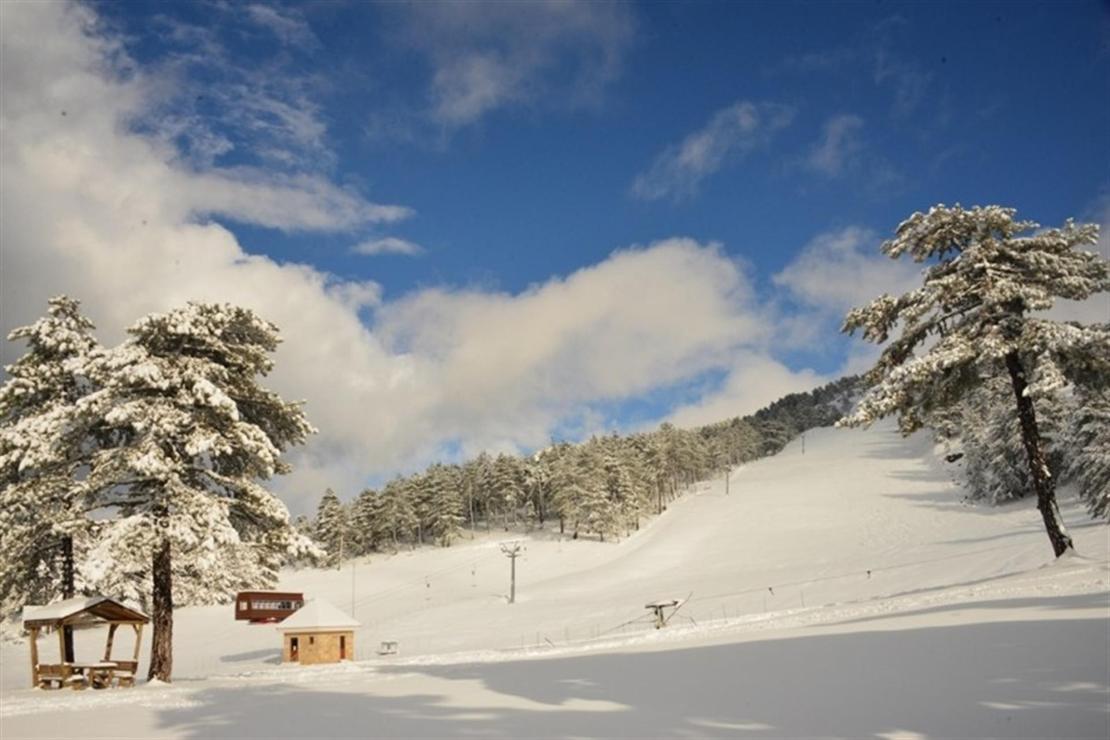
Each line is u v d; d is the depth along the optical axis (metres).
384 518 118.69
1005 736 7.77
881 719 9.05
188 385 24.98
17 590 29.00
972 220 25.19
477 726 10.84
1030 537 47.34
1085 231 24.25
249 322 27.34
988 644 12.30
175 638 64.94
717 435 183.25
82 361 24.92
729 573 66.50
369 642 53.59
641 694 12.62
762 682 12.34
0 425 27.69
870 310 25.95
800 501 108.69
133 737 12.27
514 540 110.81
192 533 23.08
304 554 26.56
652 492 126.12
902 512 87.69
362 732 11.12
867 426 24.58
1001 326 24.38
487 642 46.03
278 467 27.12
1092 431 46.75
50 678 25.14
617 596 61.81
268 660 48.41
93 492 23.91
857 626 17.39
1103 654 10.52
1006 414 69.12
